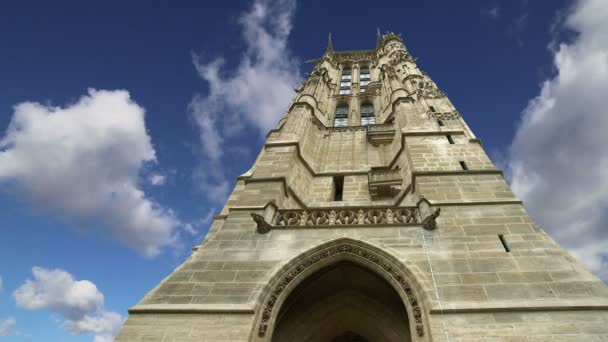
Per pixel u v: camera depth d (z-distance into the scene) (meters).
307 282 13.10
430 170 16.19
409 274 11.21
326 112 29.88
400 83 29.08
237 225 14.03
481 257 11.50
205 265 12.22
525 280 10.57
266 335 10.19
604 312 9.38
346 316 14.04
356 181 20.36
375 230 13.12
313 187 20.12
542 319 9.47
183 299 11.02
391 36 42.84
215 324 10.23
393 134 23.73
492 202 13.71
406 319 13.26
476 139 18.12
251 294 11.09
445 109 22.62
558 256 11.27
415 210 14.17
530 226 12.55
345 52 44.88
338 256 12.47
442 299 10.25
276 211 14.91
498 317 9.63
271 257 12.41
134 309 10.70
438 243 12.20
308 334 13.58
